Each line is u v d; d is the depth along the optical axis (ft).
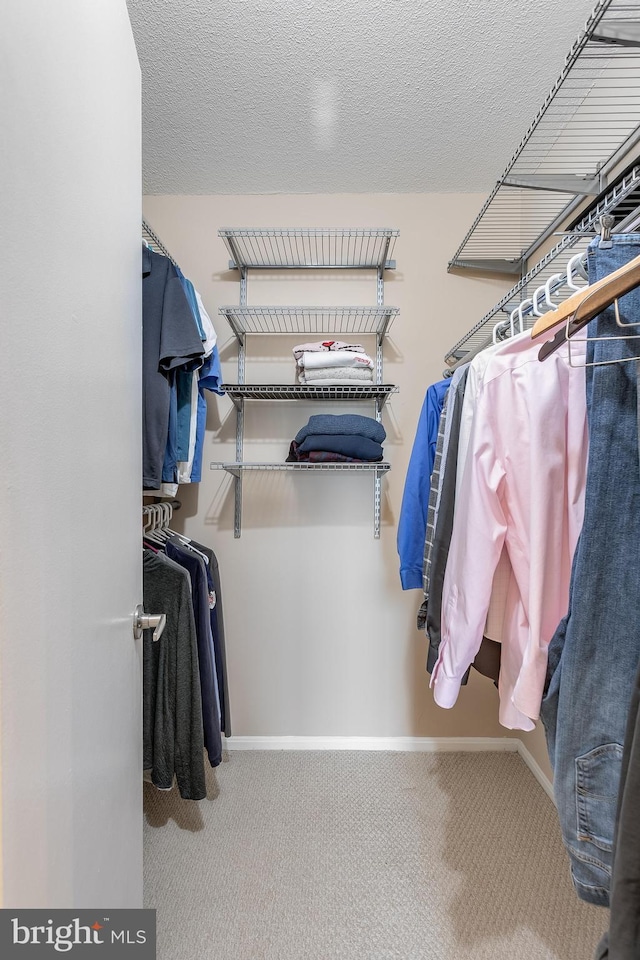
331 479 6.42
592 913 3.90
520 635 3.14
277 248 6.35
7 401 1.28
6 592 1.27
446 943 3.65
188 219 6.40
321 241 6.28
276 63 4.33
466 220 6.34
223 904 3.95
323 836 4.73
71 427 1.73
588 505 2.13
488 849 4.58
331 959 3.52
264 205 6.37
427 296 6.39
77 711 1.78
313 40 4.10
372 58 4.27
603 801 2.10
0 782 1.23
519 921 3.83
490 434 3.14
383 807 5.16
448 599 3.43
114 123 2.23
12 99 1.28
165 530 5.79
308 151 5.56
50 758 1.54
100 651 2.06
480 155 5.61
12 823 1.29
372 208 6.35
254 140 5.37
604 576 2.10
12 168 1.28
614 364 2.07
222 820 4.94
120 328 2.37
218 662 5.61
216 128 5.18
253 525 6.42
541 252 5.88
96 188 1.99
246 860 4.42
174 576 4.59
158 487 4.23
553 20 3.89
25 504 1.38
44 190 1.49
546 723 2.46
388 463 5.92
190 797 4.57
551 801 5.29
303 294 6.40
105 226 2.11
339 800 5.27
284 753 6.25
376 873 4.28
